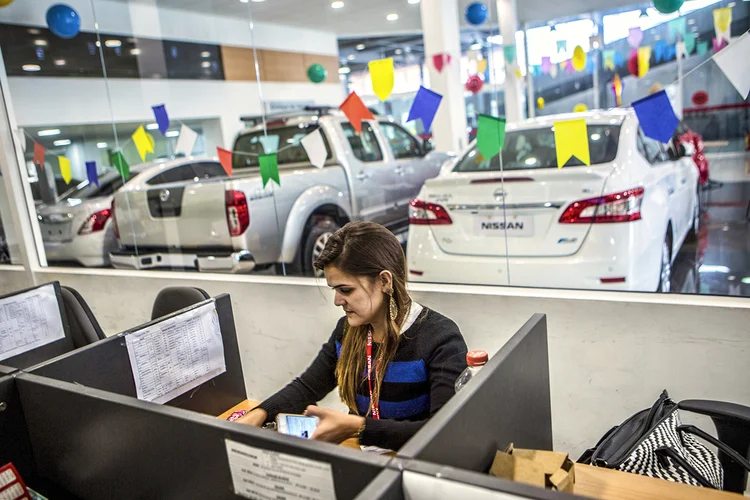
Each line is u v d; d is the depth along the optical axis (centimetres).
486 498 68
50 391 119
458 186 269
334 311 267
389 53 375
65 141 462
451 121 326
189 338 177
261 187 369
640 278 238
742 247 256
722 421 152
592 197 237
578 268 241
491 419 98
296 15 473
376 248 146
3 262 432
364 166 377
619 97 279
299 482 84
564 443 218
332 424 122
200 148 466
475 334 228
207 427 93
